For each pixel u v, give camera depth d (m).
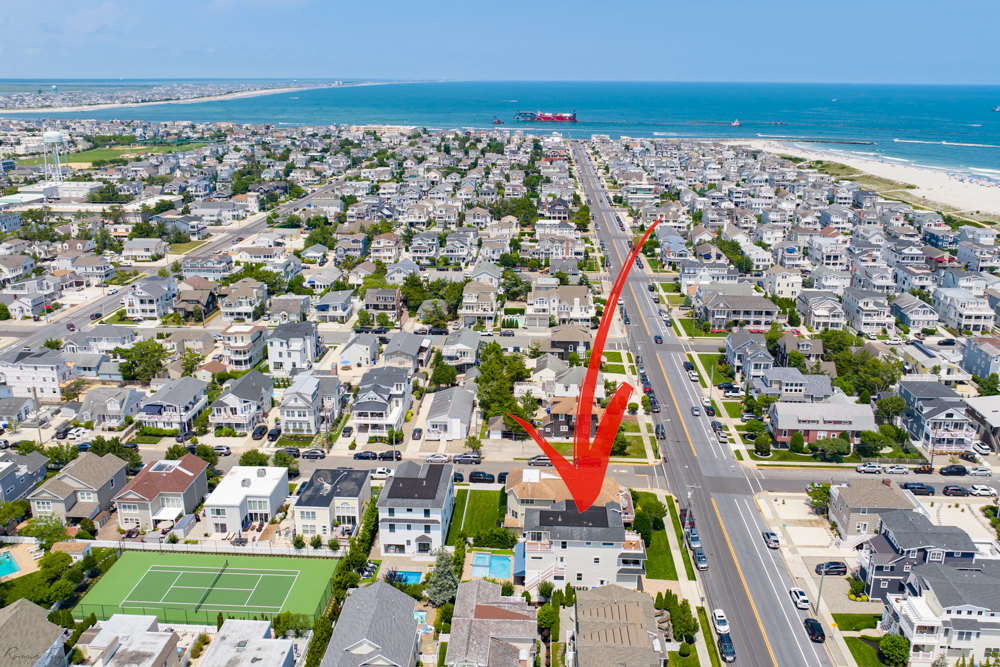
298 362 141.62
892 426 119.56
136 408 124.62
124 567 86.50
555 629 74.38
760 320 167.38
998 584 73.31
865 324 164.50
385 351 141.12
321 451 111.62
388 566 86.69
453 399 122.19
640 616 71.62
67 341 147.25
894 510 87.81
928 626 70.50
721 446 116.75
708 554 89.56
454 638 68.69
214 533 93.00
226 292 176.12
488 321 168.50
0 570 85.12
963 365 147.00
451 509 96.56
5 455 100.81
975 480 107.62
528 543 83.19
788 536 93.56
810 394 125.56
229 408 118.94
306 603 80.50
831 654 73.50
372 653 65.19
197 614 78.31
